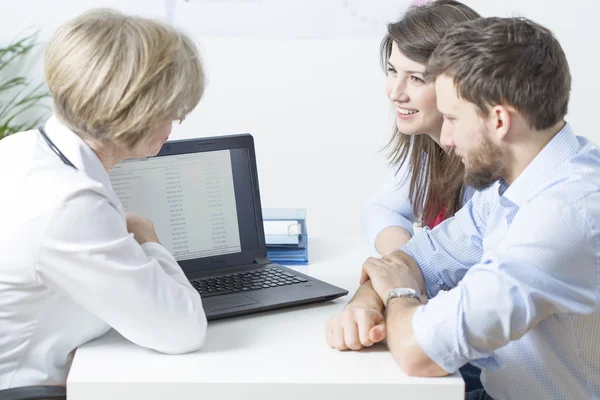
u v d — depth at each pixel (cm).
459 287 113
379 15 317
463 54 119
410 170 196
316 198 336
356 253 189
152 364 114
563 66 119
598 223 111
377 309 130
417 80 173
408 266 150
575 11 317
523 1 317
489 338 110
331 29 319
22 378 118
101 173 119
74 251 109
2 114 321
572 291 111
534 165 121
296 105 328
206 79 125
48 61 115
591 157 121
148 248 125
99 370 112
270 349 121
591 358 123
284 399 109
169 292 117
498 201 145
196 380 108
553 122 119
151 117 114
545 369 127
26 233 110
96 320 122
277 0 317
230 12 319
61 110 116
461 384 109
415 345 110
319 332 130
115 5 317
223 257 164
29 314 116
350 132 329
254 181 168
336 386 108
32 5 315
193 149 162
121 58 111
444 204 191
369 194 334
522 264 110
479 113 119
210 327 132
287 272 161
